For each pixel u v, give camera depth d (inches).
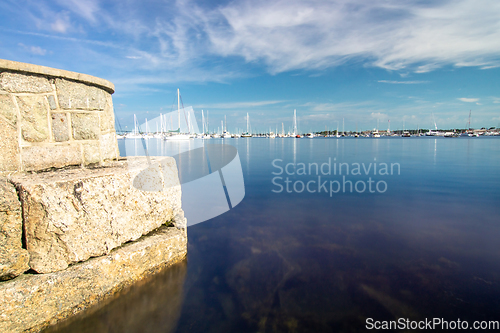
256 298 96.5
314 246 139.8
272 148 1112.8
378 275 110.4
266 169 439.2
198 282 107.0
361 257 127.0
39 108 97.7
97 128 119.0
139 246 106.8
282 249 136.8
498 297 94.4
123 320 85.3
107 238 97.3
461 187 284.0
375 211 201.2
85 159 113.7
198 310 90.1
